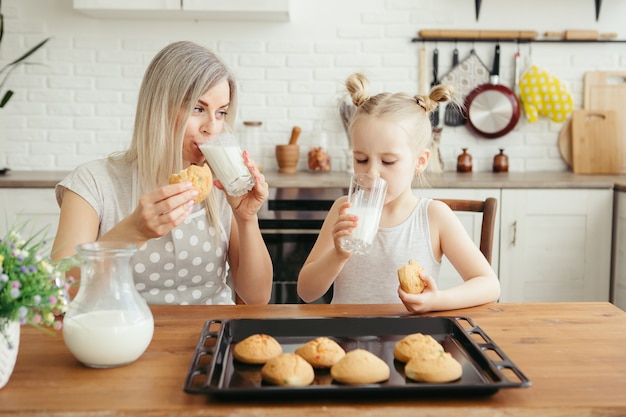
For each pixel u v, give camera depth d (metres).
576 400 0.88
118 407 0.85
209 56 1.60
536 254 3.19
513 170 3.75
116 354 0.98
